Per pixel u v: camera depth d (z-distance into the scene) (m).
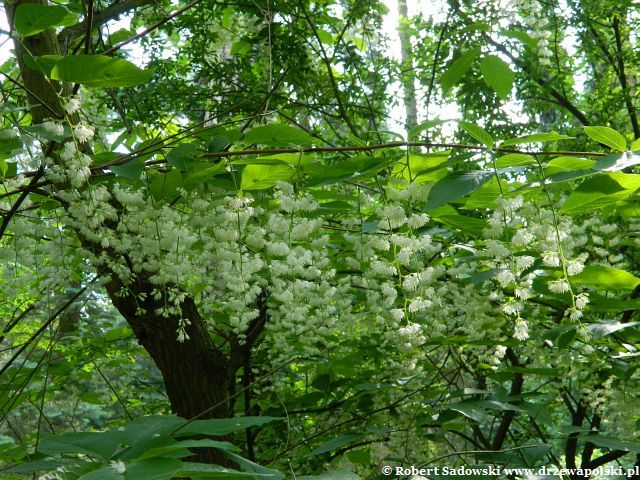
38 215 3.35
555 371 3.57
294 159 2.78
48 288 3.27
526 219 3.06
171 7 6.91
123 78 2.27
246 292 2.95
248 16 6.37
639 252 5.90
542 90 6.95
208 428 1.33
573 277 3.10
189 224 2.96
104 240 2.80
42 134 2.33
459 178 2.34
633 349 3.88
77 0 4.04
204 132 3.19
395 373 4.38
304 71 6.07
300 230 2.77
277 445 5.18
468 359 4.46
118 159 2.72
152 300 3.78
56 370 4.62
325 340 3.90
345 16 6.94
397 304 3.64
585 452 5.15
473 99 6.25
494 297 3.03
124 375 6.50
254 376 5.30
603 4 6.48
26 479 3.50
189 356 3.91
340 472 1.73
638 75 8.26
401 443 4.19
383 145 2.65
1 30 2.43
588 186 2.46
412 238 2.67
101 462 1.16
